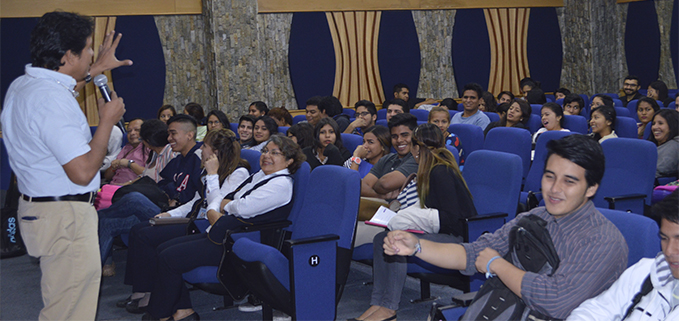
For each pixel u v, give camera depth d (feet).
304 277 8.05
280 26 27.37
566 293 4.97
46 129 6.11
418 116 21.02
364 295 11.18
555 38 33.47
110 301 11.26
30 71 6.33
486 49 31.83
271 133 14.51
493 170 9.88
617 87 33.81
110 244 11.69
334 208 8.52
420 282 11.09
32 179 6.39
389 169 11.30
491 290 5.46
